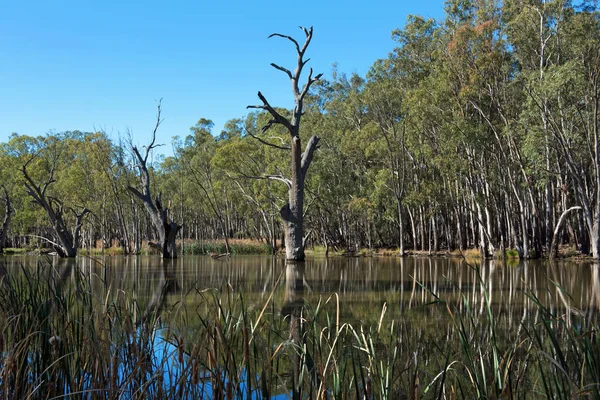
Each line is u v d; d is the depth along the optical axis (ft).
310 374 13.66
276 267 70.64
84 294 18.92
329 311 28.89
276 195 132.98
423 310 29.68
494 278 52.19
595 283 46.21
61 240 105.40
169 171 213.87
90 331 15.29
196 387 13.97
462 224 133.90
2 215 165.27
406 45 126.21
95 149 143.95
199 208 200.75
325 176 131.03
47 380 14.65
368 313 28.37
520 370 15.93
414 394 12.25
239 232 210.38
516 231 112.06
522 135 92.32
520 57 101.76
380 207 146.92
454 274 57.67
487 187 106.52
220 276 53.31
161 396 13.64
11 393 14.40
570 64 79.97
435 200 123.95
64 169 170.30
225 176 162.91
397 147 124.77
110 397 13.15
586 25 85.87
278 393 14.76
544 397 14.42
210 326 14.48
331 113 158.51
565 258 93.40
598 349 12.69
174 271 60.90
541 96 84.28
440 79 101.71
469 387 15.29
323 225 140.05
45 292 20.16
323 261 91.61
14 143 186.19
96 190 152.05
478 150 106.93
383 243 158.20
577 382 13.57
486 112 104.27
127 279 48.62
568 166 86.43
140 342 15.92
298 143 83.51
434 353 18.93
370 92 129.29
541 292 39.37
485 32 95.04
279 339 20.51
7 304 19.36
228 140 189.26
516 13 99.91
